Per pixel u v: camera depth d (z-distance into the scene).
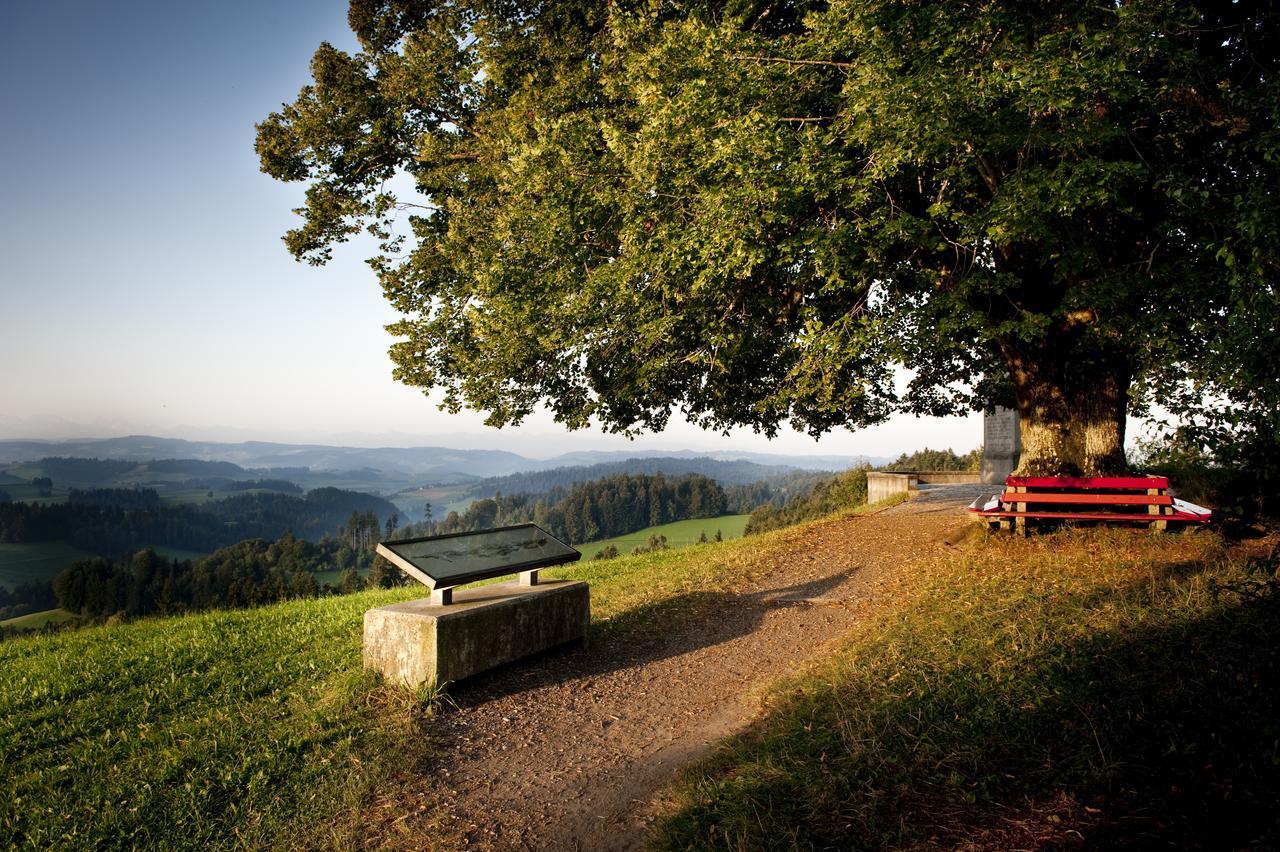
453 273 13.16
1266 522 8.98
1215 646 4.44
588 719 5.34
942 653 5.33
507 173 10.29
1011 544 8.96
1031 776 3.48
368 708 5.35
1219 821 2.84
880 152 7.20
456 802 4.14
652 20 9.63
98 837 3.74
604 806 4.04
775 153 7.65
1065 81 6.19
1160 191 7.75
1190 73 6.85
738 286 10.23
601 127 9.65
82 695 5.91
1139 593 6.00
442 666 5.52
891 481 20.05
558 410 12.79
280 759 4.55
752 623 7.70
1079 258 7.39
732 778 4.00
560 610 6.78
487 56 11.72
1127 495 8.93
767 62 8.31
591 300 9.77
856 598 8.20
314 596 12.00
